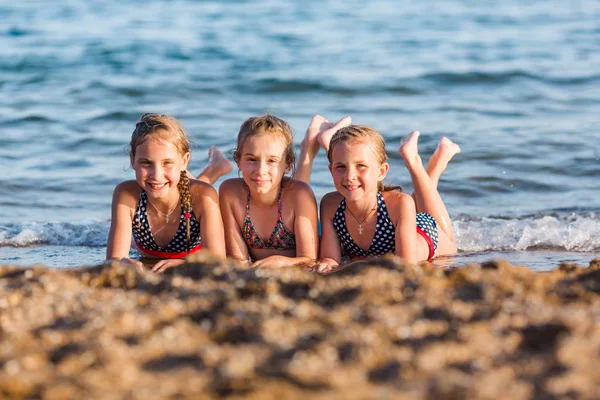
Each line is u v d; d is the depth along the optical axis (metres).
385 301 3.13
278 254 5.21
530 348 2.64
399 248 4.95
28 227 6.04
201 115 10.10
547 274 3.74
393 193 5.14
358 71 12.63
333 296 3.25
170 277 3.66
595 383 2.30
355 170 4.86
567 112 10.02
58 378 2.38
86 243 5.76
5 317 3.01
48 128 9.41
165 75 12.52
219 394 2.26
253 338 2.69
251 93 11.42
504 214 6.48
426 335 2.72
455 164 7.84
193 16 19.11
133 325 2.86
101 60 13.72
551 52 14.09
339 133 4.98
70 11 19.88
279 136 4.88
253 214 5.12
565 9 19.84
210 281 3.54
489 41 15.34
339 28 17.12
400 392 2.23
